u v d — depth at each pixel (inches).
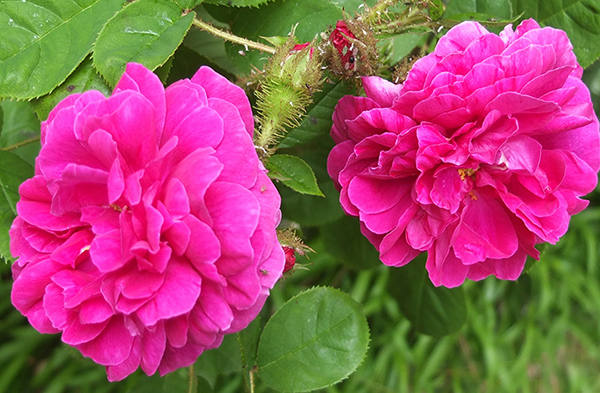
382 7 14.5
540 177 14.2
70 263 13.5
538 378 39.6
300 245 14.6
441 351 35.2
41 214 13.6
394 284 17.3
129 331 13.3
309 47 14.1
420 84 14.0
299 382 15.0
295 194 16.7
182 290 13.2
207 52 16.2
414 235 14.4
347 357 15.0
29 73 14.0
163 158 13.3
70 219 13.6
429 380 36.6
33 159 17.0
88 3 14.2
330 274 34.4
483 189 14.6
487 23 14.6
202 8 15.8
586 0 15.4
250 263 13.1
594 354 37.4
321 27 15.0
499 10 15.6
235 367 16.7
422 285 17.1
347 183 14.5
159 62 14.0
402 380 33.8
